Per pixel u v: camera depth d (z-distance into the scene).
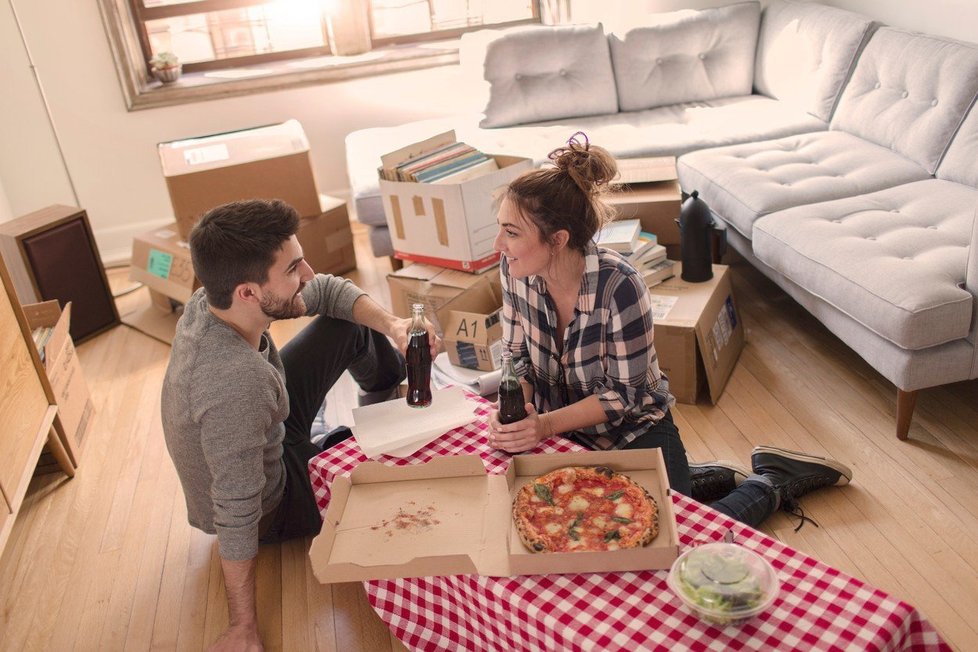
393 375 2.62
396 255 3.10
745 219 3.06
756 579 1.32
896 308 2.34
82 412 2.93
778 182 3.18
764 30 4.13
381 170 2.94
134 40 4.21
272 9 4.43
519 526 1.50
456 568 1.45
